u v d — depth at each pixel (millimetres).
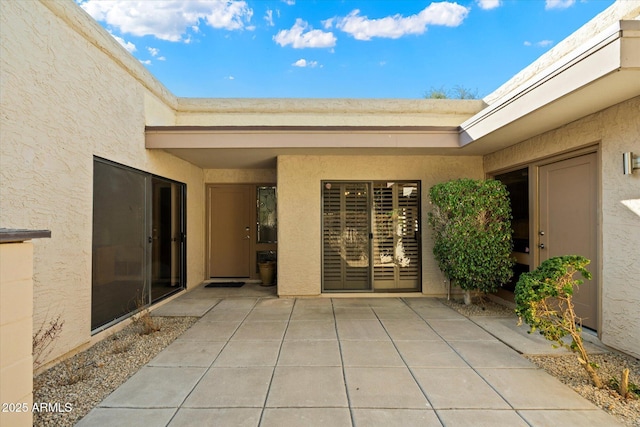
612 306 3301
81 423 2201
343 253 5957
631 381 2791
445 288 5832
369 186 5953
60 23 3164
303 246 5801
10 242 1544
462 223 4832
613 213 3275
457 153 5566
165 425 2186
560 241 4133
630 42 2420
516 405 2428
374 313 4848
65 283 3219
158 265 5262
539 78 3223
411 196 5957
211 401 2473
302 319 4559
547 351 3404
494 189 4820
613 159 3260
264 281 6832
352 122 6176
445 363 3141
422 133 4934
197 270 6824
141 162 4668
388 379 2818
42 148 2963
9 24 2646
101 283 3852
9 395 1529
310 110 6188
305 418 2266
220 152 5355
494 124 4074
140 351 3445
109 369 3023
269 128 4867
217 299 5703
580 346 2711
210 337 3857
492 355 3330
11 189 2672
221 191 7355
